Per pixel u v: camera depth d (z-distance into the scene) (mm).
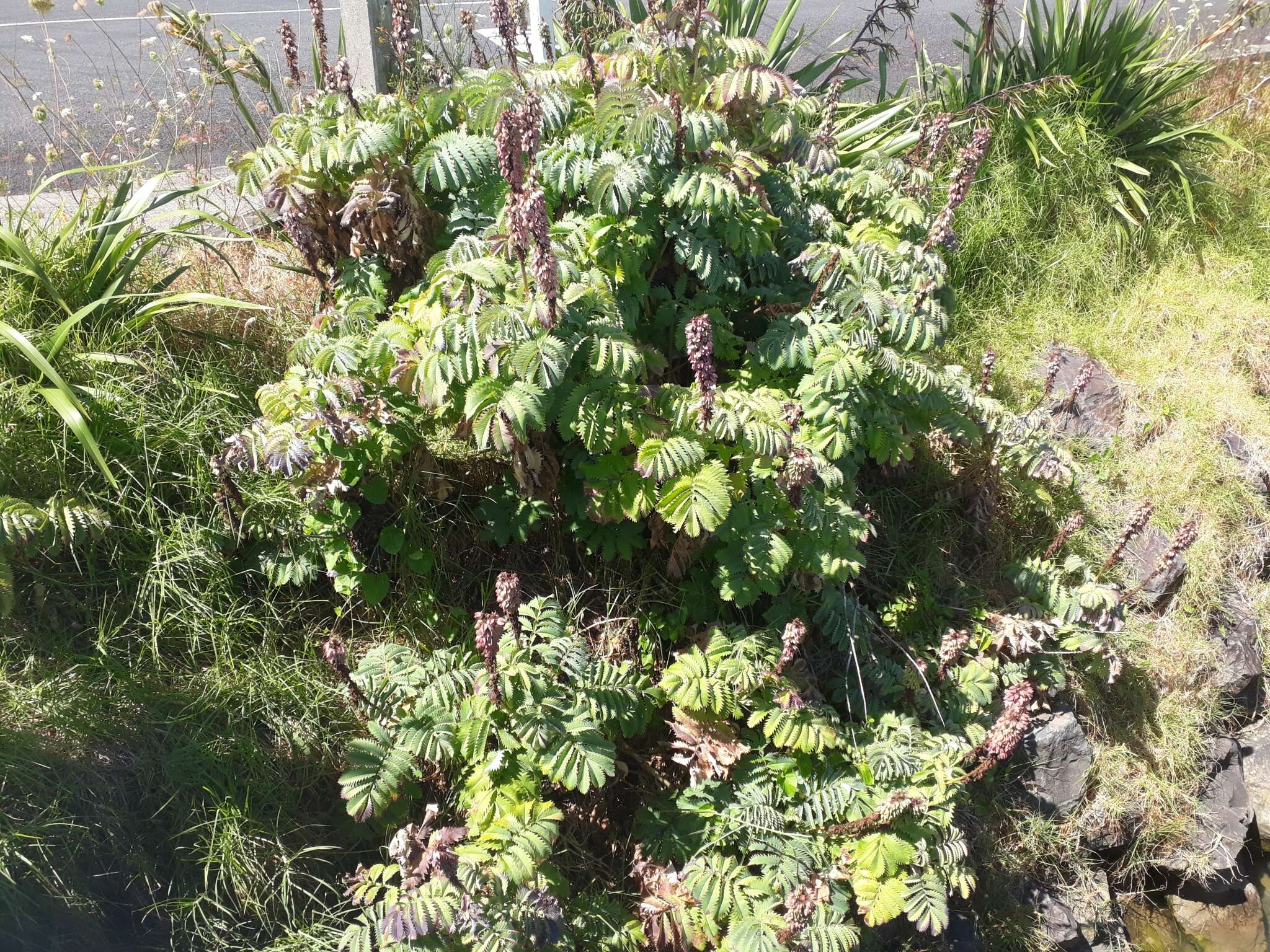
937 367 3426
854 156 4750
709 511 2654
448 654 2748
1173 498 4395
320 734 2904
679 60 3107
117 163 4270
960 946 3182
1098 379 4695
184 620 2889
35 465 2906
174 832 2674
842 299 3123
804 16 8633
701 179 2914
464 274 2764
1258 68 6973
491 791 2604
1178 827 3859
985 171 5137
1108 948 3566
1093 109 5609
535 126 2549
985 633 3576
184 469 3074
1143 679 4012
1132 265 5457
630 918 2803
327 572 3135
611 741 2801
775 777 2941
